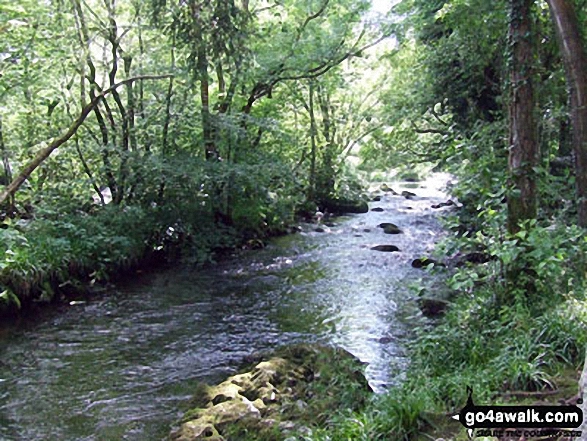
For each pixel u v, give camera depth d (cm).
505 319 528
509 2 562
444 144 1096
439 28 1213
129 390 575
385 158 2042
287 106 1994
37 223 973
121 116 1236
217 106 1379
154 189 1233
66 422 507
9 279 813
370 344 698
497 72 1016
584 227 588
